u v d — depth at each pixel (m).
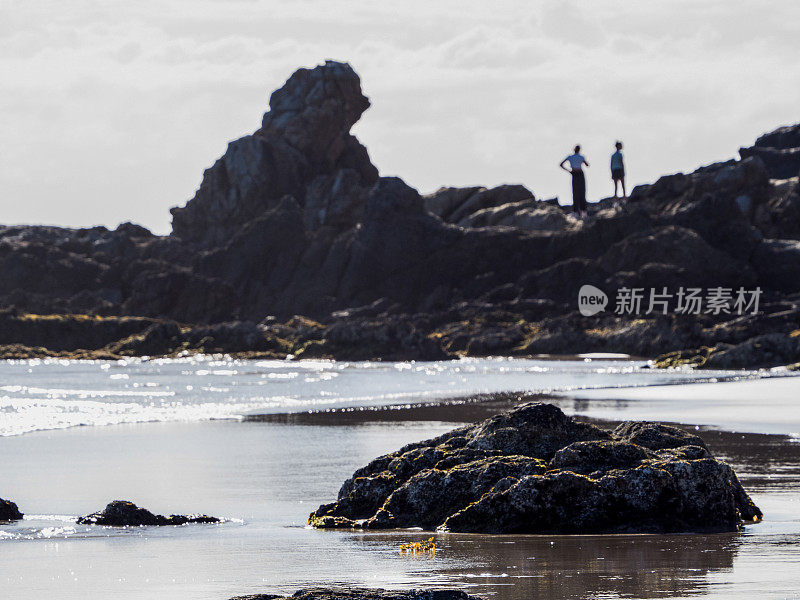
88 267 184.00
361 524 23.17
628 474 22.06
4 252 182.88
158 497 27.94
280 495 28.30
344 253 187.12
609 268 171.88
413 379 96.06
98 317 163.25
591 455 23.05
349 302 182.88
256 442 41.03
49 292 180.38
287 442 41.12
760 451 34.56
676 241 169.62
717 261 168.38
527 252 180.75
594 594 15.03
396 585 15.84
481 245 182.25
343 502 24.39
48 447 39.31
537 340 145.88
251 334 151.88
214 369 123.75
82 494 28.36
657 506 21.83
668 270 166.38
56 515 25.09
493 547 19.47
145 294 177.12
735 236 174.12
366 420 51.28
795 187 190.62
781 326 133.75
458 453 24.48
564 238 179.88
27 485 29.88
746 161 192.75
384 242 184.25
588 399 62.22
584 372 107.12
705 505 21.91
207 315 179.62
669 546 19.41
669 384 78.44
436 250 183.75
